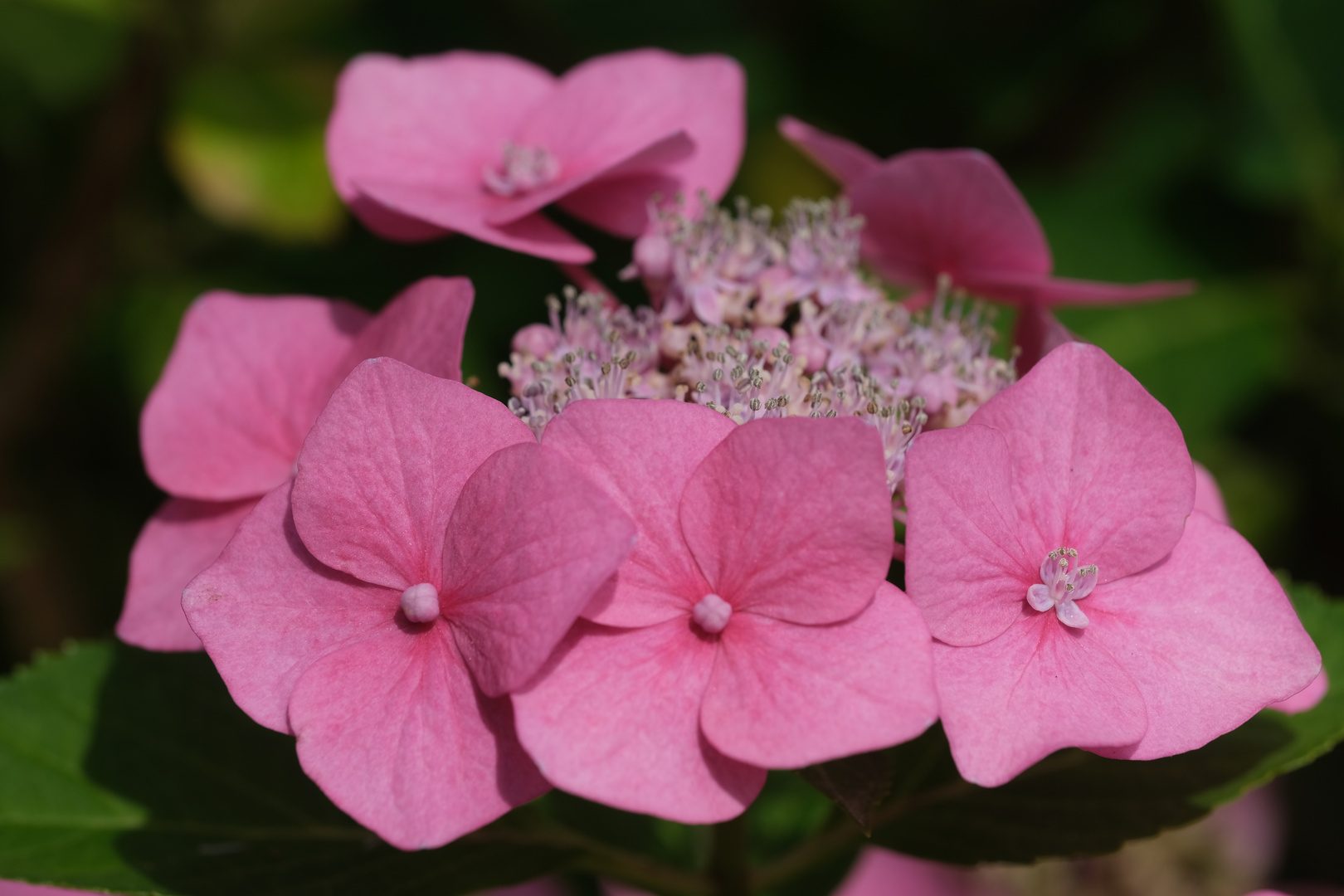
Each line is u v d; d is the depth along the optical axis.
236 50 0.45
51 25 0.47
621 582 0.31
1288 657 0.32
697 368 0.34
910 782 0.36
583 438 0.31
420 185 0.36
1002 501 0.32
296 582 0.32
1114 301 0.36
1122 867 0.45
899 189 0.36
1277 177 0.46
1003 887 0.47
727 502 0.31
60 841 0.35
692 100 0.37
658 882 0.36
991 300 0.37
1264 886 0.46
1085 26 0.47
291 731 0.31
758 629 0.31
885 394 0.34
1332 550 0.47
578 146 0.37
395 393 0.31
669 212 0.36
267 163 0.45
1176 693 0.32
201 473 0.35
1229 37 0.46
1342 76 0.46
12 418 0.47
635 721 0.31
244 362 0.35
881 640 0.31
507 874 0.35
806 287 0.36
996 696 0.31
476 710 0.31
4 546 0.45
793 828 0.39
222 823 0.35
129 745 0.36
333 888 0.34
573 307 0.35
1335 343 0.46
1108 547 0.32
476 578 0.31
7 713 0.36
